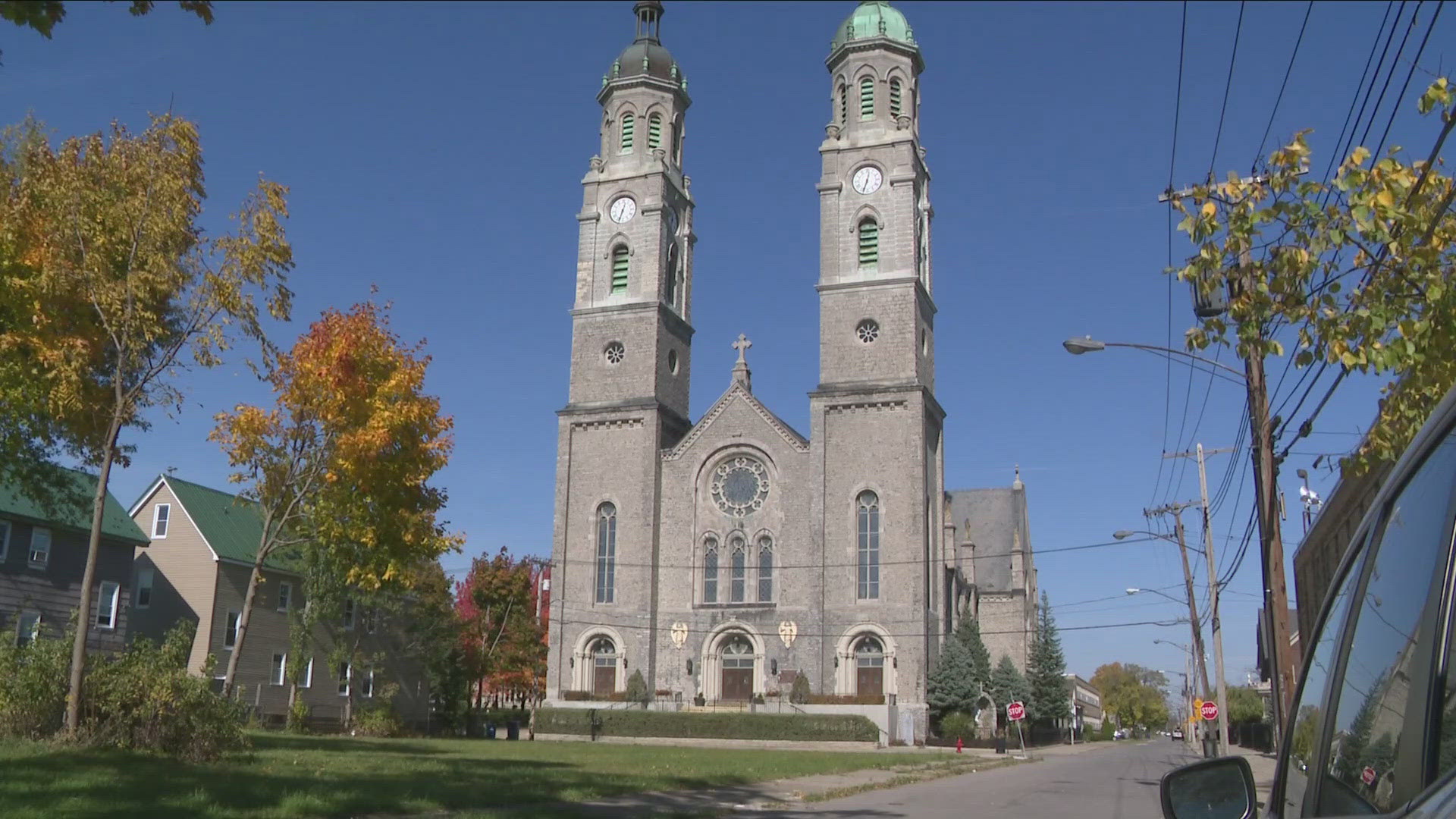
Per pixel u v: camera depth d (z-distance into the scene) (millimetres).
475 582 78375
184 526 59281
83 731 26266
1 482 34281
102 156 28172
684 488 74312
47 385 28172
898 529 69062
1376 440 15320
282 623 62156
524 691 82438
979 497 109562
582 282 78562
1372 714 3688
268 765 26625
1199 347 15734
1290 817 4352
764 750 57000
